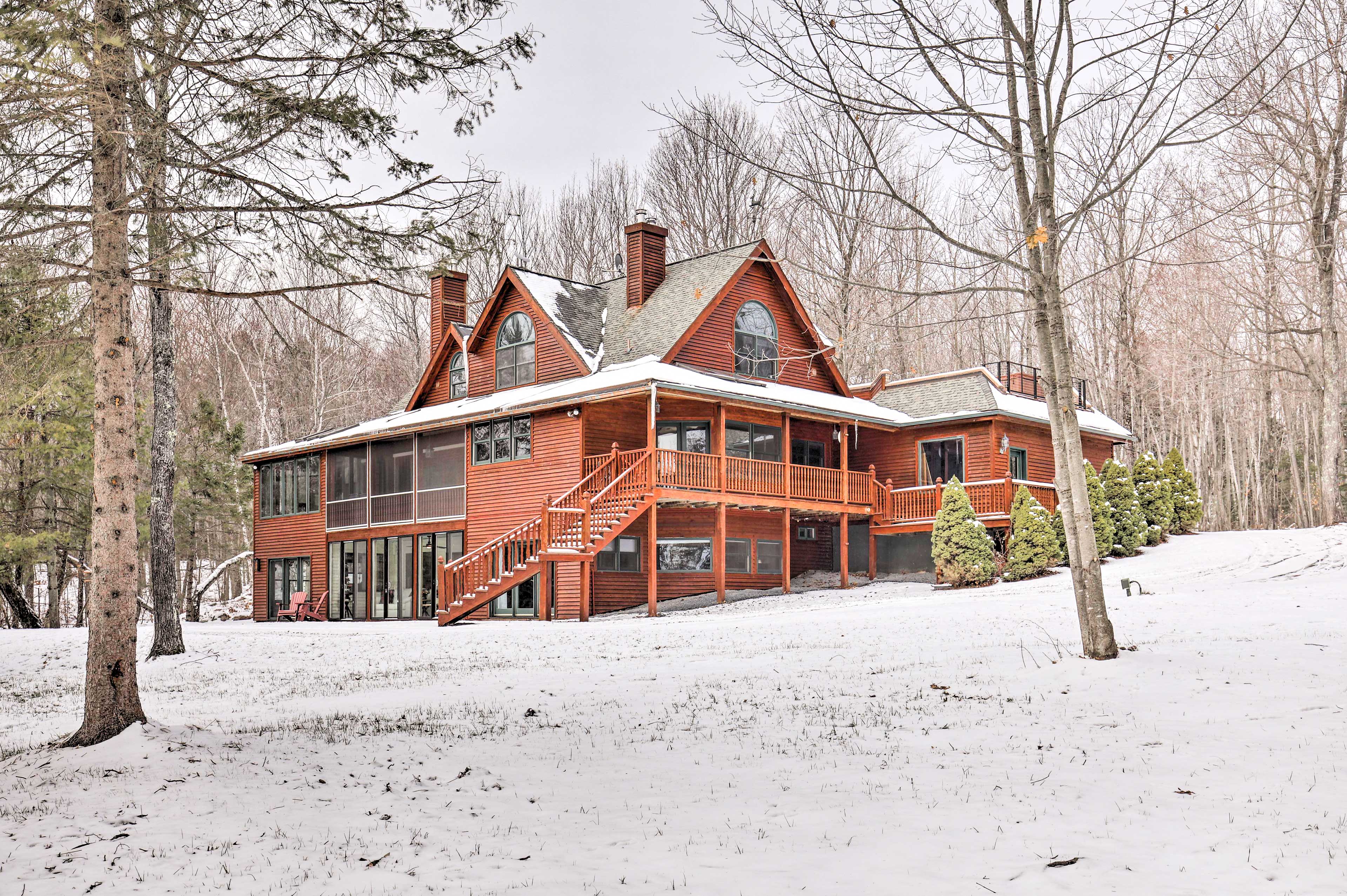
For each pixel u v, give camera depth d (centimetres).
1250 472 5391
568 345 3031
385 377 5681
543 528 2575
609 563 2844
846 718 1073
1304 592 1938
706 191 4800
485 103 1094
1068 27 1188
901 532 3266
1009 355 5344
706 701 1209
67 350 1129
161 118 983
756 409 3028
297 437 5378
